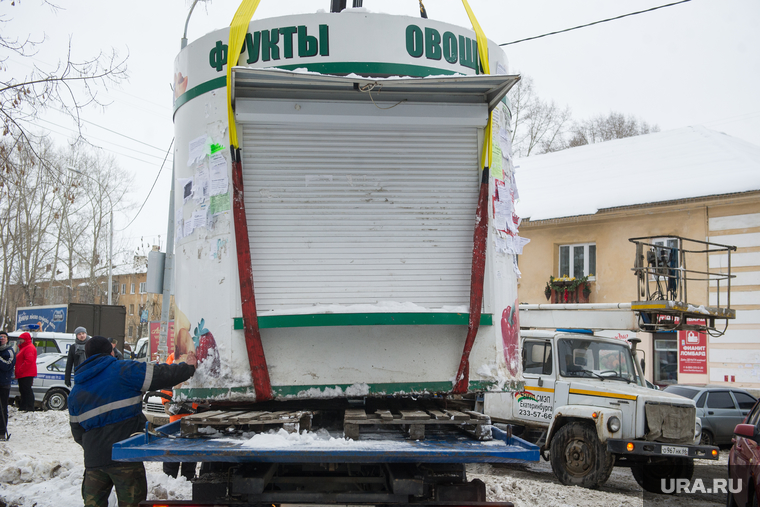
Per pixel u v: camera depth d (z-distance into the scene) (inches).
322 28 161.5
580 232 732.0
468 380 155.9
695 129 876.6
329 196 157.6
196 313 158.7
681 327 354.6
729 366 599.8
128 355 664.4
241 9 165.3
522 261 775.1
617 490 327.0
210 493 145.2
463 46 171.9
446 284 159.9
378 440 143.3
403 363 155.3
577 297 719.1
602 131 1494.8
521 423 361.7
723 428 487.8
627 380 356.8
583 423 318.0
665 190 669.3
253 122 156.1
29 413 510.6
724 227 624.4
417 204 160.6
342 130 159.5
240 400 150.7
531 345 366.3
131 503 175.6
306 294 154.6
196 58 168.6
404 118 160.2
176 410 178.9
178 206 171.3
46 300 2348.7
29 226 1512.1
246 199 155.4
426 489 148.0
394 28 164.1
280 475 155.3
